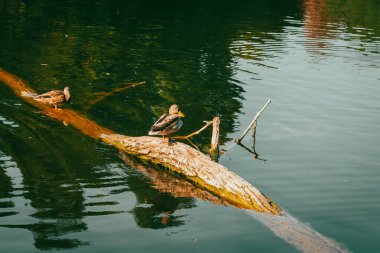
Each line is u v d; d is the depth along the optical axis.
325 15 44.78
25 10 38.06
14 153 13.95
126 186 12.47
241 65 25.77
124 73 23.06
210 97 20.16
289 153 14.85
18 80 20.61
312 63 26.86
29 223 10.44
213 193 12.35
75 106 18.23
